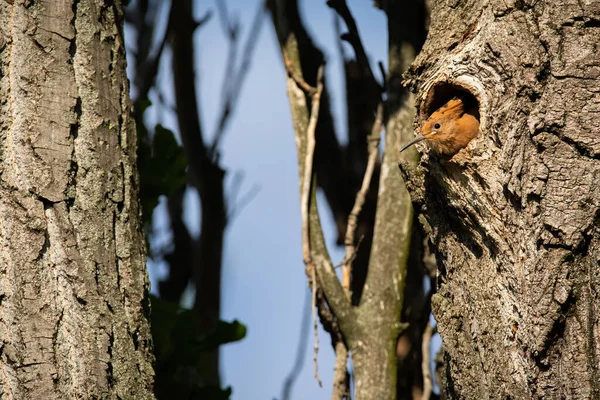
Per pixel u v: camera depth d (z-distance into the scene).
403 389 11.34
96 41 8.27
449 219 8.88
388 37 11.05
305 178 10.79
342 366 10.44
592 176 7.48
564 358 7.40
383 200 10.64
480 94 8.27
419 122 9.02
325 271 10.51
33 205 7.65
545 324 7.44
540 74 7.85
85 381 7.45
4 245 7.56
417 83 8.99
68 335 7.52
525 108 7.89
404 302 11.46
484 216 8.24
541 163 7.62
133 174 8.38
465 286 8.55
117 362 7.65
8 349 7.39
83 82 8.09
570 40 7.75
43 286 7.54
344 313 10.41
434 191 9.03
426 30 10.99
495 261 8.27
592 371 7.27
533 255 7.62
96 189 7.95
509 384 7.90
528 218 7.71
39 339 7.42
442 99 8.95
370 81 11.36
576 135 7.56
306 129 11.14
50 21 8.05
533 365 7.57
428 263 10.89
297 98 11.33
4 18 7.96
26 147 7.74
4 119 7.80
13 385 7.34
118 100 8.35
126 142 8.34
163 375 10.24
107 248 7.89
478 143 8.27
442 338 8.59
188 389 10.46
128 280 7.95
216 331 10.45
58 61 8.02
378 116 11.14
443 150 8.58
